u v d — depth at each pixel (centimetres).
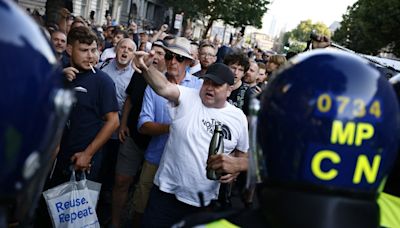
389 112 108
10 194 83
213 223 120
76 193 314
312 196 107
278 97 112
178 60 375
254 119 122
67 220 309
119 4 3356
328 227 105
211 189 286
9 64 80
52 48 95
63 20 566
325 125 105
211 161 260
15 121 80
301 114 107
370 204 109
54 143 97
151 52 286
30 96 82
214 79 281
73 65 333
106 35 913
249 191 135
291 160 109
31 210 101
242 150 298
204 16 3616
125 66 454
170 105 351
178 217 292
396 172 176
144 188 369
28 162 83
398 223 171
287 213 109
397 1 2914
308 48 518
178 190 288
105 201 455
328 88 106
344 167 106
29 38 85
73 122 328
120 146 408
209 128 286
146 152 371
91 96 330
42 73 85
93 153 328
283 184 111
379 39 3098
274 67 582
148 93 362
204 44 511
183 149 286
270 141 113
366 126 105
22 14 87
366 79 107
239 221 121
